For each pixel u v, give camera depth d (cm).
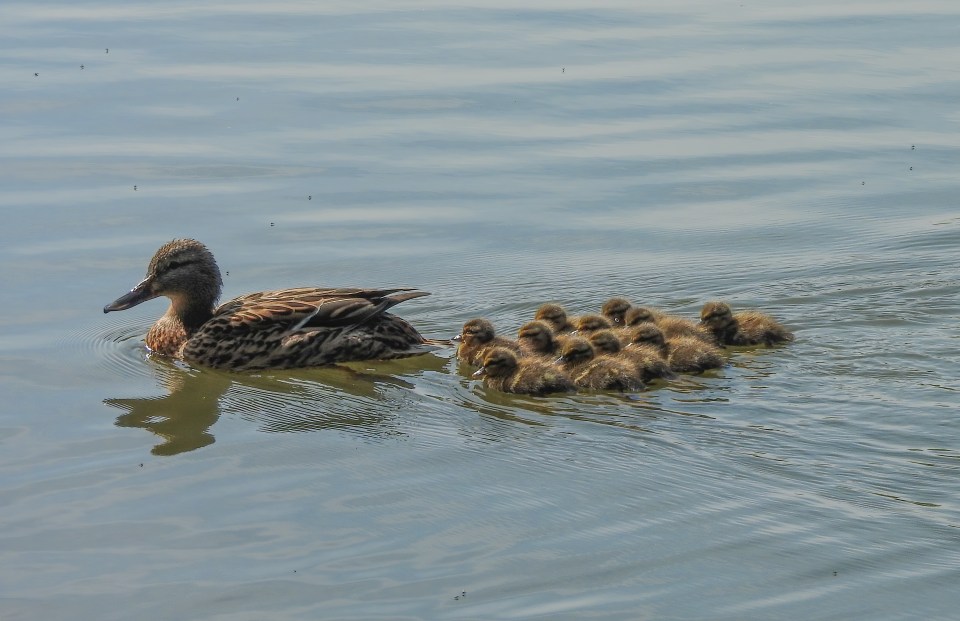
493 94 2244
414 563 975
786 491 1065
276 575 962
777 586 933
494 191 1889
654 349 1391
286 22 2698
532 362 1344
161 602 932
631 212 1825
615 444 1169
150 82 2300
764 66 2375
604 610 907
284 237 1750
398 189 1894
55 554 1001
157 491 1104
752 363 1370
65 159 1973
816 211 1816
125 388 1373
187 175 1931
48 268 1647
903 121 2123
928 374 1316
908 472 1091
